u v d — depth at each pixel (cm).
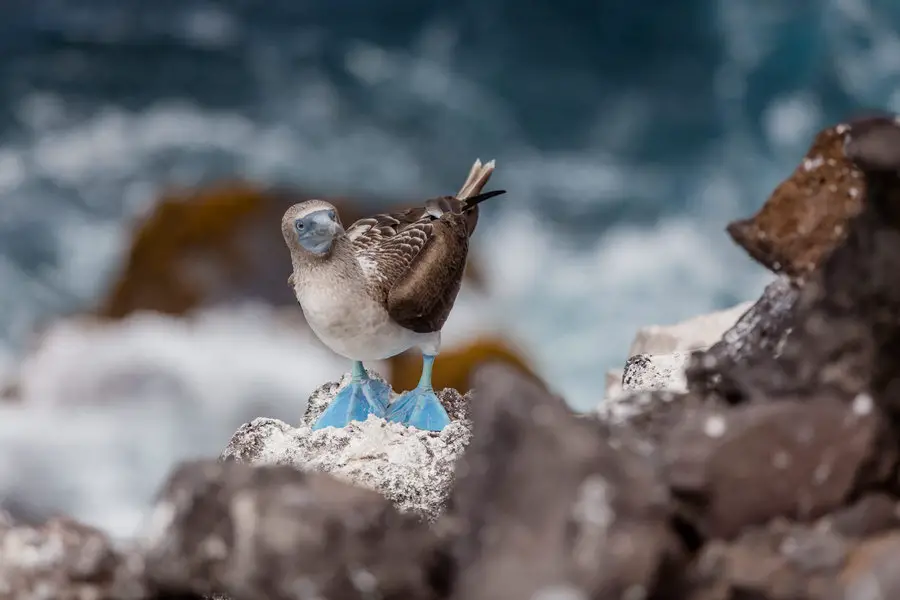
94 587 450
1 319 2803
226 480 441
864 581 383
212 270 2298
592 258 3130
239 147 3438
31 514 1634
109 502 1689
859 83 3512
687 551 436
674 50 3747
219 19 3909
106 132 3447
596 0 3831
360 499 431
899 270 451
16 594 442
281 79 3722
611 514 395
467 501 433
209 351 1995
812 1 3603
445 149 3553
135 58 3738
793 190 534
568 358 2738
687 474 431
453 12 3919
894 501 455
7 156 3303
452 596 421
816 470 437
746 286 3008
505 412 427
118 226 3106
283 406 1895
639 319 2892
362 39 3888
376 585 416
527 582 392
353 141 3531
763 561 414
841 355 470
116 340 2031
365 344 712
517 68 3784
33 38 3781
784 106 3562
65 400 1850
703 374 521
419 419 711
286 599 417
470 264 2533
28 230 3055
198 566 436
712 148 3559
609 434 477
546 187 3388
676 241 3180
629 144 3584
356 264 694
